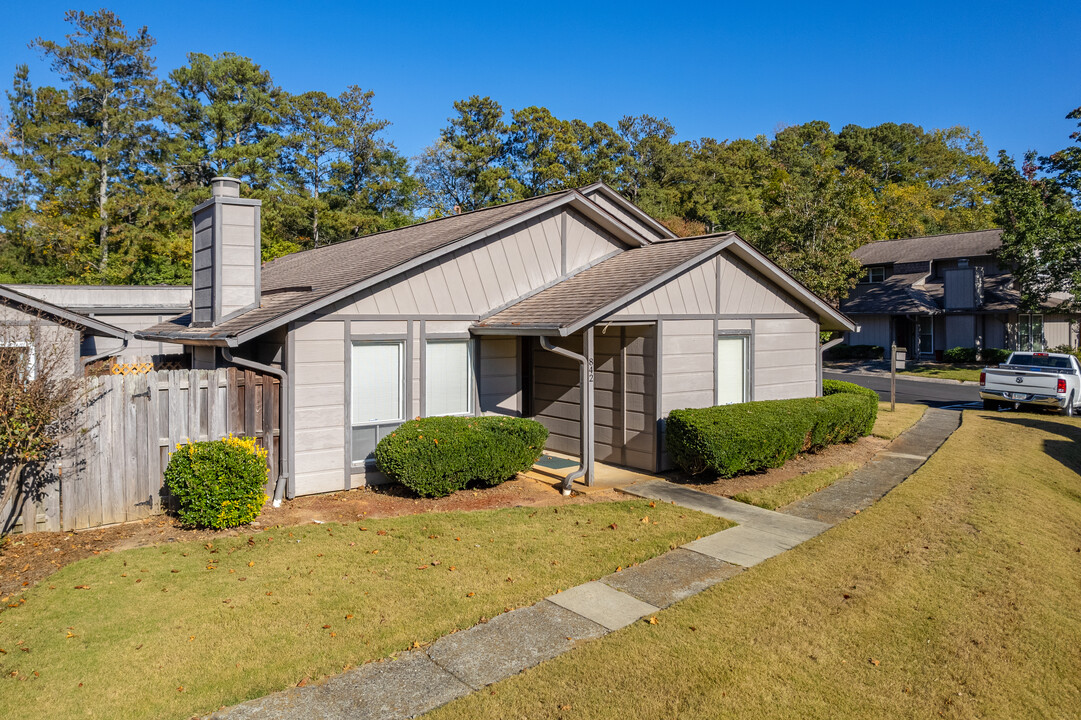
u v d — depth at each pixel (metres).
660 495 9.53
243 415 9.05
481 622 5.62
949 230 61.91
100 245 36.25
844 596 6.14
